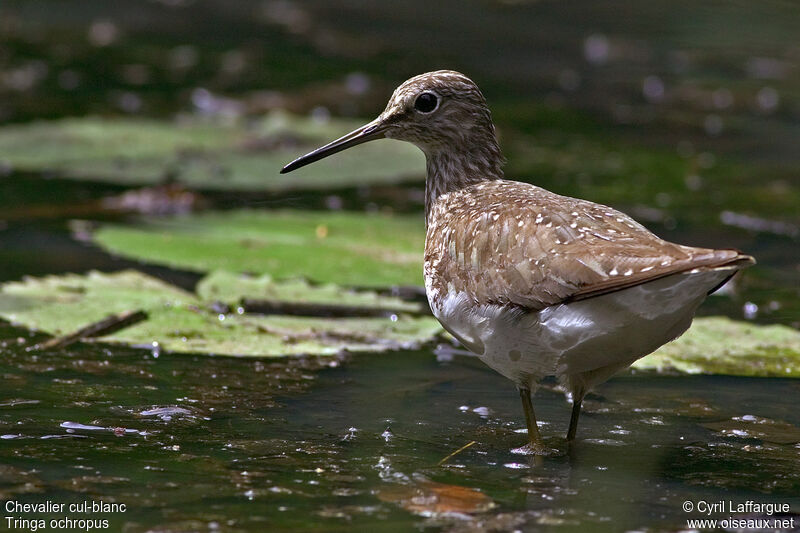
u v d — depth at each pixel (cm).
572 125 2327
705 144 2230
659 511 843
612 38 2927
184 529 780
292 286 1358
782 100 2523
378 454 939
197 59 2644
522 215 948
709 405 1080
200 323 1238
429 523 803
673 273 811
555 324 888
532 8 3173
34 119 2156
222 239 1543
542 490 878
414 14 3098
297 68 2598
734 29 3011
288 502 832
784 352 1188
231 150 2016
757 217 1758
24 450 916
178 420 998
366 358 1188
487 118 1135
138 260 1492
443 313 990
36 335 1201
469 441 980
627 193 1869
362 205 1816
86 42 2728
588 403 1088
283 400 1062
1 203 1719
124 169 1873
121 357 1149
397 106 1134
